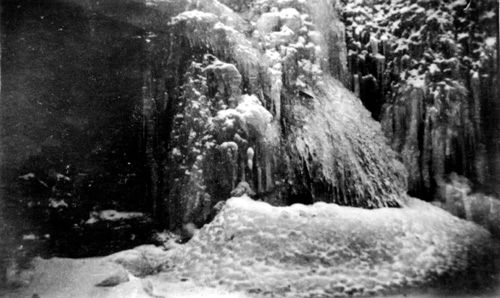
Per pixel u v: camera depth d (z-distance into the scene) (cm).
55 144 933
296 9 1230
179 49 1064
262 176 1035
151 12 1059
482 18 1302
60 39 958
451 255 962
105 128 1009
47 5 940
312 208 973
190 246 911
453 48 1286
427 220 1070
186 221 982
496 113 1251
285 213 930
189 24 1062
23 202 855
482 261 972
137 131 1045
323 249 873
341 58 1327
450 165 1240
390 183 1188
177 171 1008
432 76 1268
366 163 1175
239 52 1091
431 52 1299
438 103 1243
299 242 874
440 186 1224
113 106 1022
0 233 805
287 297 761
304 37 1215
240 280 790
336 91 1266
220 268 825
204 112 1030
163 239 974
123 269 764
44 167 911
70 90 966
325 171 1105
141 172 1038
